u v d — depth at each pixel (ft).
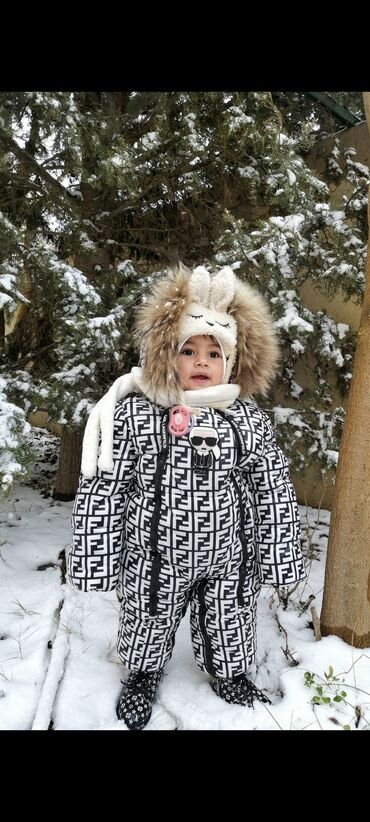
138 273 9.53
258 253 7.45
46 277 8.14
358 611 5.60
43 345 10.33
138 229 10.29
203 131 8.61
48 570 7.93
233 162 9.07
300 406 10.13
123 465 3.96
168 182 9.35
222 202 10.31
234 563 4.24
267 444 4.26
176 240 10.86
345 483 5.54
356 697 4.87
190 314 3.95
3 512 10.74
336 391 10.54
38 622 6.21
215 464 3.83
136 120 9.38
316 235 8.38
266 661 5.61
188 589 4.39
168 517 3.88
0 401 6.50
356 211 8.77
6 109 6.57
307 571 8.23
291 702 4.79
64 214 9.49
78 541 3.97
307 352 9.85
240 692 4.81
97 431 4.06
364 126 10.36
